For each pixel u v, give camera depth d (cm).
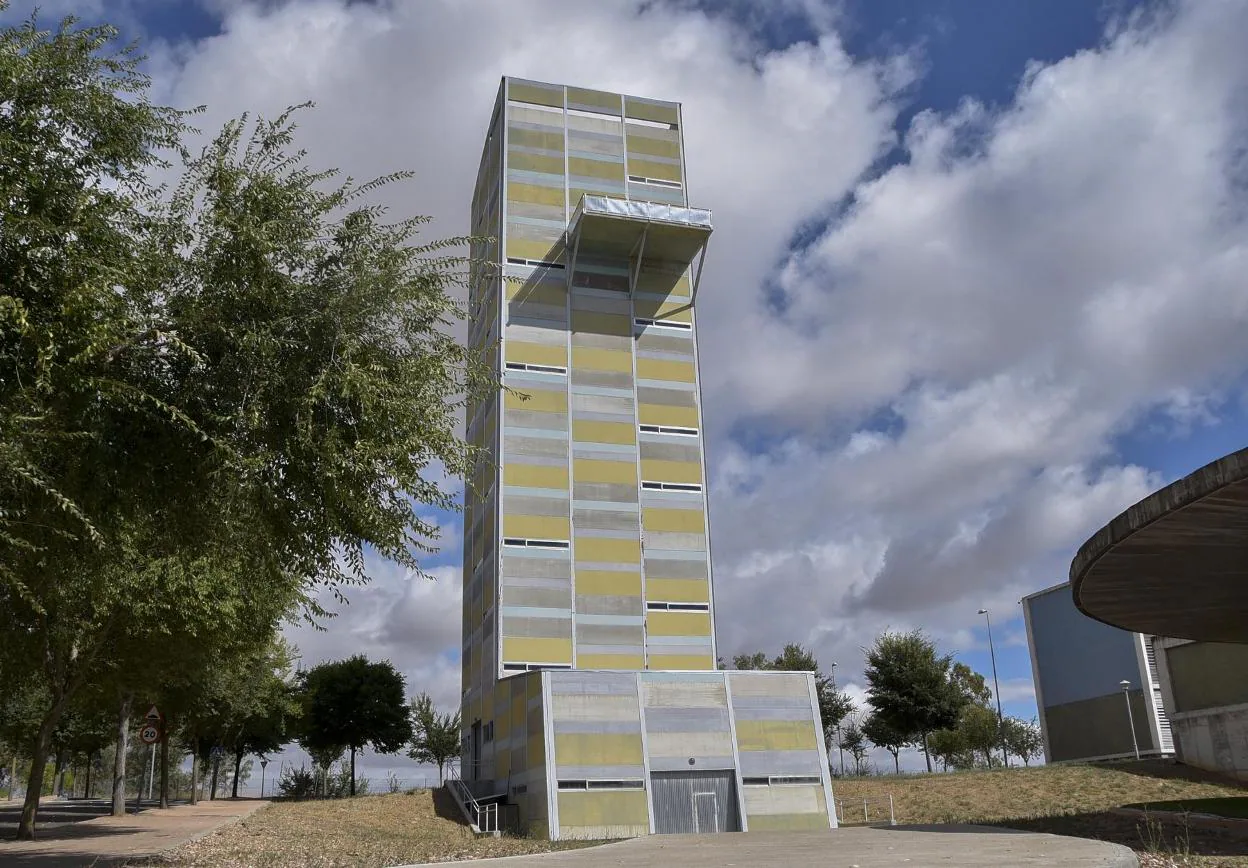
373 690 6475
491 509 4966
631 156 5662
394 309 1325
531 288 5188
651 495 4991
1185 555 1628
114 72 1243
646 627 4772
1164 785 3791
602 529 4862
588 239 5259
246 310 1246
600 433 5016
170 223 1257
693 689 4025
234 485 1212
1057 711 5334
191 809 4128
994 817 3466
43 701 4625
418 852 2414
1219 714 4053
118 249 1166
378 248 1349
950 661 6022
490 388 1445
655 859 1617
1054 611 5416
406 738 6538
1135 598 1928
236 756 7081
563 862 1602
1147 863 1277
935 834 2022
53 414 1097
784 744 4025
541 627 4644
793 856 1540
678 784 3866
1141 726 4747
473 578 5375
